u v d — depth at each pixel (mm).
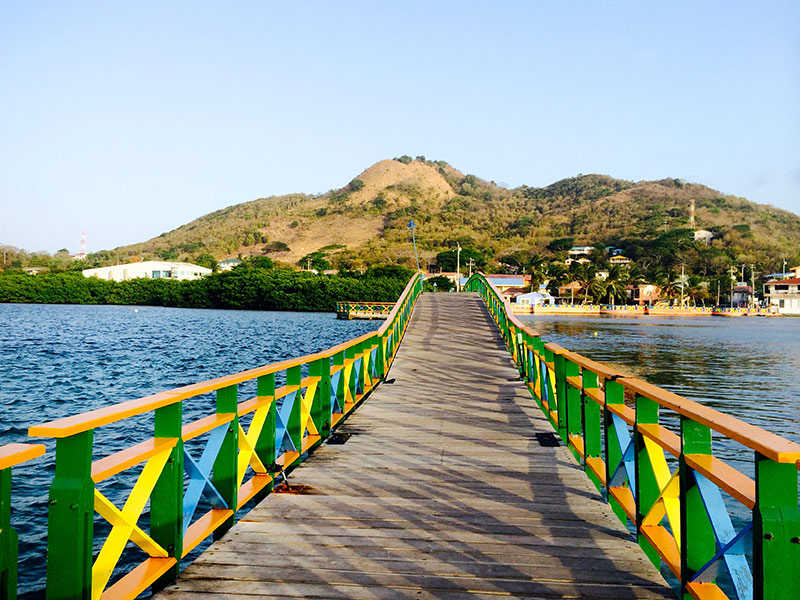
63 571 2523
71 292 89875
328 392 7164
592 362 5270
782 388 22828
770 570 2143
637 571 3652
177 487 3441
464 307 24766
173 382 21375
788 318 95938
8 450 2117
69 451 2594
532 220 185000
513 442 6895
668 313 98125
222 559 3805
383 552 3924
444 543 4074
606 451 4688
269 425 5121
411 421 8000
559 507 4781
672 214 179375
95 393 18688
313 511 4688
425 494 5102
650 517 3748
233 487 4238
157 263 103750
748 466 11148
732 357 34781
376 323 61375
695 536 2945
